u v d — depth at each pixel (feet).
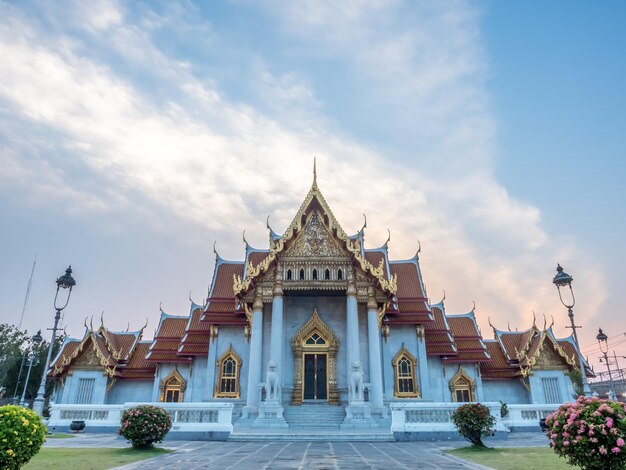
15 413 35.86
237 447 71.82
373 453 63.46
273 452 64.34
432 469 46.96
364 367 122.72
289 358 126.82
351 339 116.37
